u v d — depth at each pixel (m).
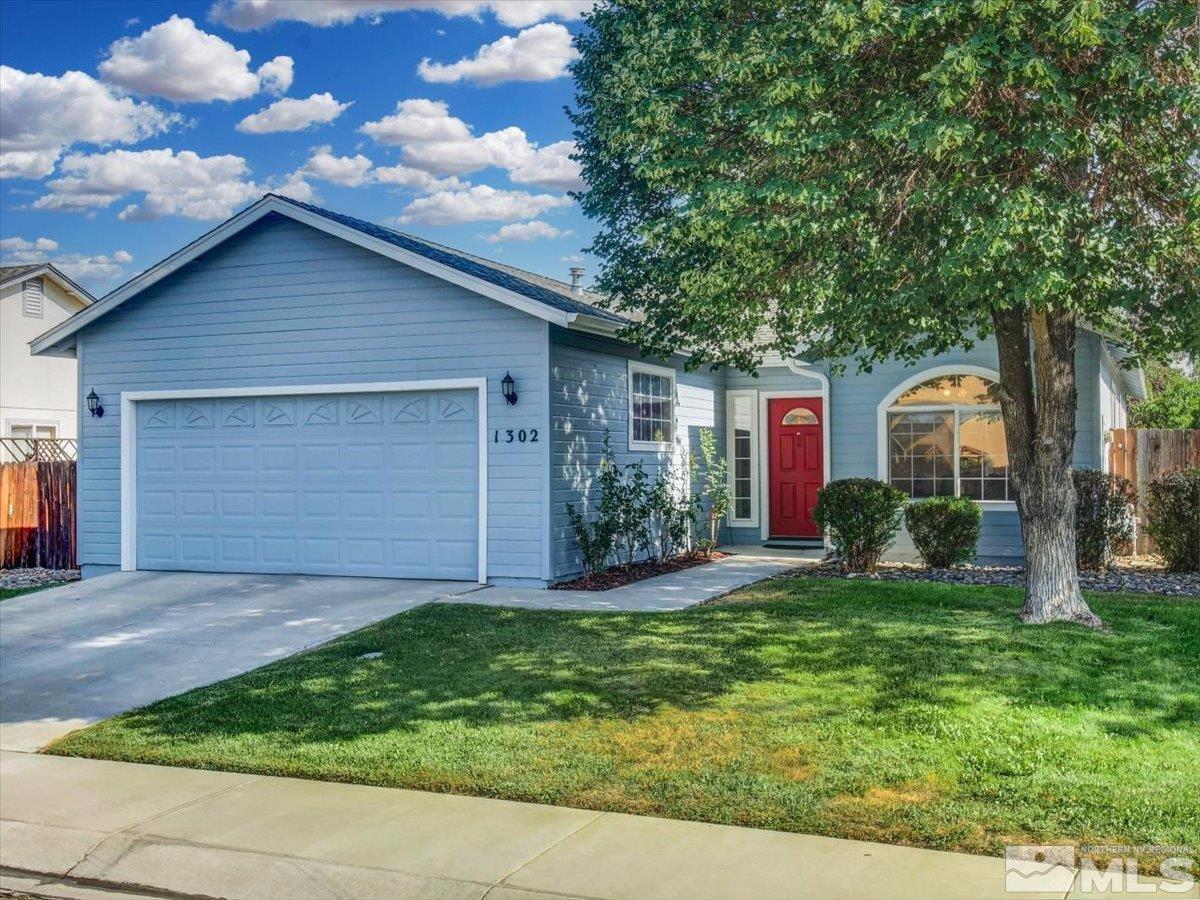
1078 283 8.18
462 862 5.35
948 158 8.30
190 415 14.98
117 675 9.57
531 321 12.97
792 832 5.56
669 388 16.59
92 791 6.66
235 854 5.60
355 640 10.14
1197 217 7.70
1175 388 29.56
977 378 15.82
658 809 5.95
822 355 11.78
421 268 13.23
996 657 8.32
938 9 7.48
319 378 14.12
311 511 14.25
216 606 12.30
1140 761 6.22
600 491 14.26
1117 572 13.57
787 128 8.34
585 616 10.77
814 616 10.12
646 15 11.56
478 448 13.31
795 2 9.05
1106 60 7.75
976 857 5.17
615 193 13.41
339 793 6.48
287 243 14.28
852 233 8.77
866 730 6.88
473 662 9.08
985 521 15.66
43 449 23.11
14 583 14.96
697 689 7.93
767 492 18.48
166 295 14.98
